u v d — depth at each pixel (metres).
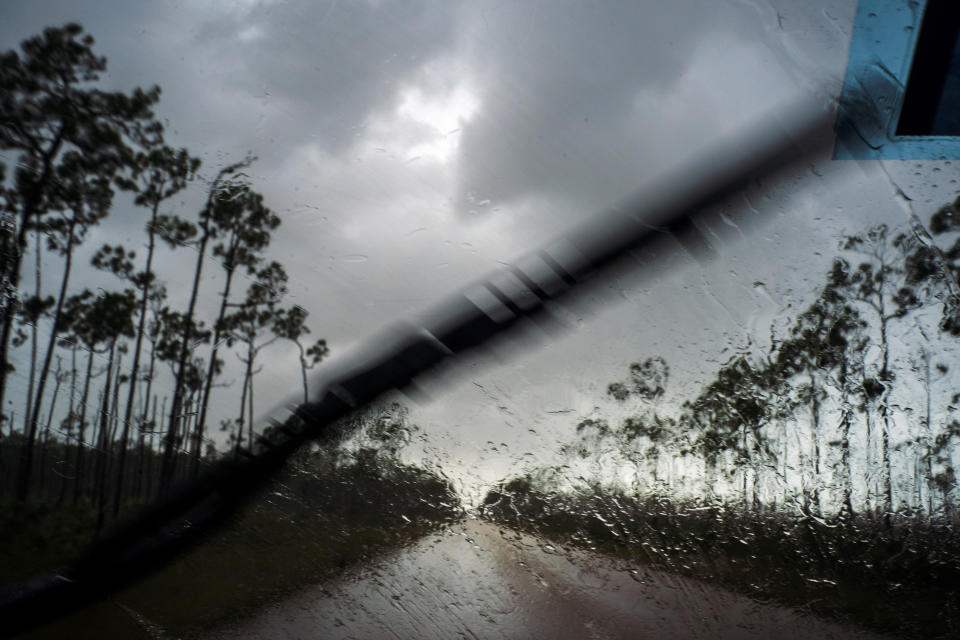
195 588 1.93
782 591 2.11
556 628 1.86
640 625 1.91
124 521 2.08
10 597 1.80
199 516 2.19
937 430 2.42
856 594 2.08
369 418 2.48
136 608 1.86
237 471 2.28
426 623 1.82
